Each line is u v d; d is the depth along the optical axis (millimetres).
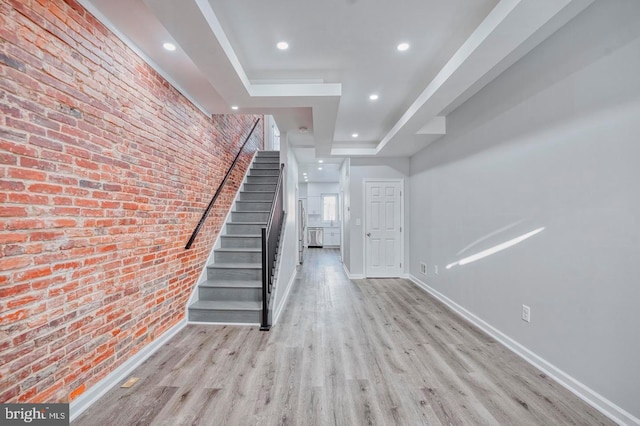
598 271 1741
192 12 1545
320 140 4129
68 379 1609
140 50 2229
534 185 2252
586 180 1813
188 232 3061
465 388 1975
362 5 1766
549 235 2109
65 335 1590
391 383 2035
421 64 2490
